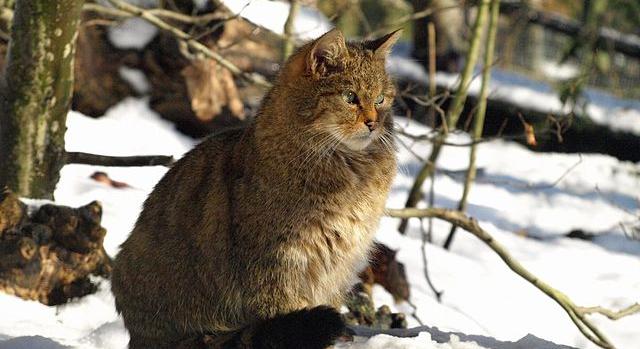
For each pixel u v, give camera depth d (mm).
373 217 7875
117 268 7984
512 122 19078
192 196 7672
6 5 12781
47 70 9500
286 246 7391
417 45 19703
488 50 13898
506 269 13594
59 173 9906
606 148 19312
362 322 9969
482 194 16641
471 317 11836
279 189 7379
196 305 7629
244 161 7504
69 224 9039
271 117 7500
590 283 13508
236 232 7398
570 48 17609
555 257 14398
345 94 7625
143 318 7828
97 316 8977
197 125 15008
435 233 14711
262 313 7473
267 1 14125
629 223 15484
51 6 9367
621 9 17859
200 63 14672
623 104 19906
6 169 9617
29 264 8820
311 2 14523
